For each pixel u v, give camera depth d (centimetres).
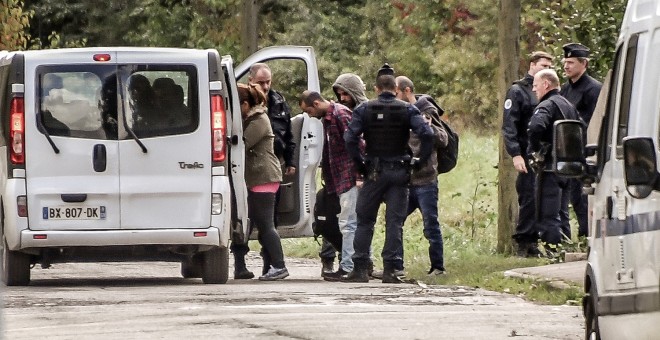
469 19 12750
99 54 4303
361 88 4756
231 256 6188
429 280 4516
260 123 4603
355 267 4503
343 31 13862
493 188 7881
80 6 14662
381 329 3136
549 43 5791
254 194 4631
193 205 4303
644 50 2178
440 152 4703
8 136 4284
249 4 7044
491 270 4675
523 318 3388
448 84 12862
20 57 4294
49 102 4288
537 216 4800
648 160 2003
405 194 4447
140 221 4284
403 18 13250
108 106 4297
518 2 5431
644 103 2141
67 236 4253
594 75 5575
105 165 4281
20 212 4262
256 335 3019
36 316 3381
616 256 2247
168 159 4300
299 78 11956
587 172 2430
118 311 3484
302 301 3741
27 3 14662
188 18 14150
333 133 4631
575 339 3003
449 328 3172
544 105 4703
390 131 4409
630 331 2147
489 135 12088
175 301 3728
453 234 6022
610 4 5556
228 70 4481
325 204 4712
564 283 3984
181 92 4312
